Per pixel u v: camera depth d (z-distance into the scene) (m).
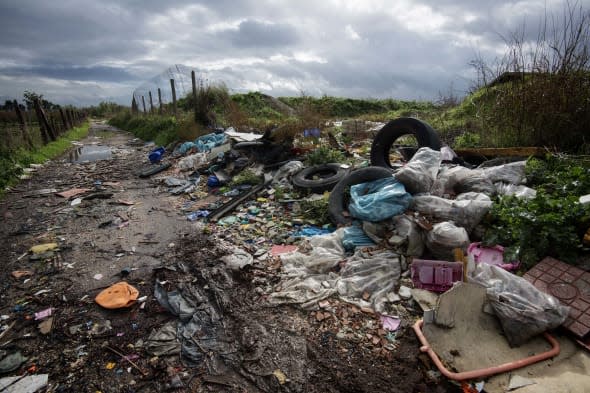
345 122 11.46
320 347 2.60
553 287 2.72
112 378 2.43
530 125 5.39
